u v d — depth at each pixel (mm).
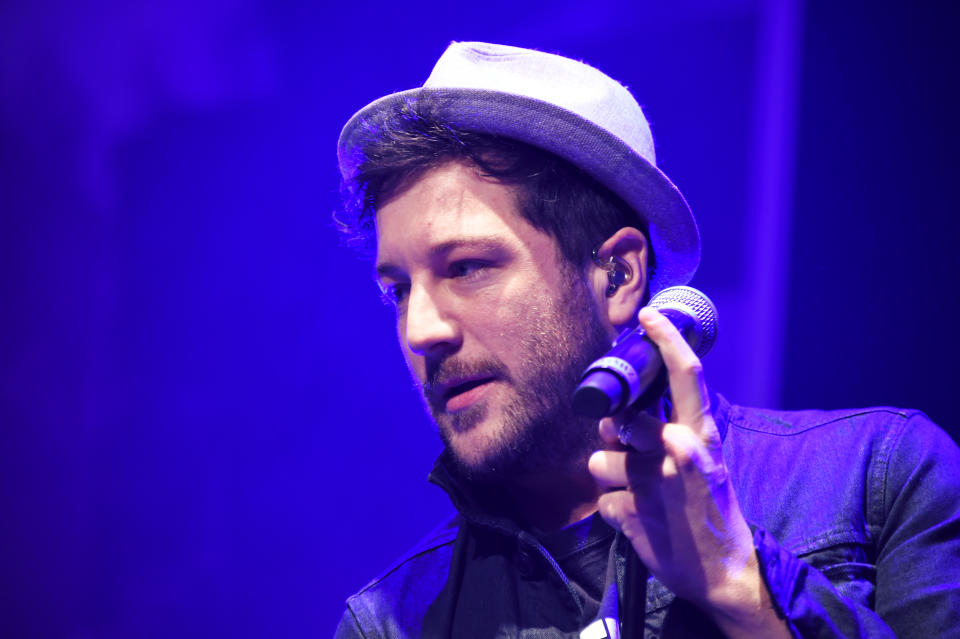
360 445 17016
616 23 14750
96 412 17828
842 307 11648
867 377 11414
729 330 12969
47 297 18047
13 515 17547
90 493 17672
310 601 16734
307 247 17625
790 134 12398
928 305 11297
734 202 13492
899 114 11695
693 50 14133
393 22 16938
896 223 11570
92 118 18141
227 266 17812
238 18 17578
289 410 17312
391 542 16641
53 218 18172
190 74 17891
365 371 17203
